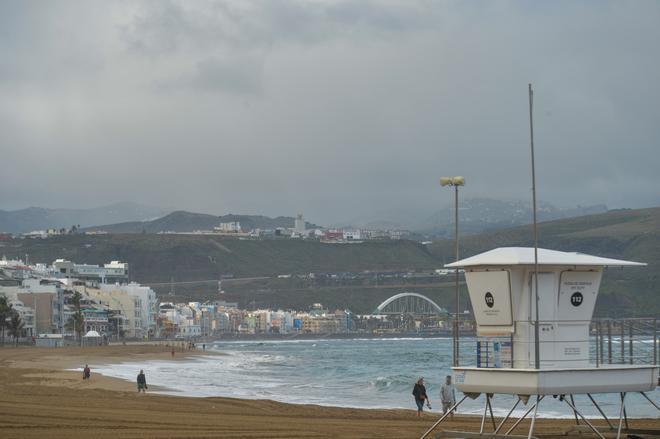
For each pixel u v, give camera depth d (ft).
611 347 107.76
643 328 107.55
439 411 196.54
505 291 97.96
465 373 100.53
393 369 504.02
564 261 96.89
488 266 99.14
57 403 181.47
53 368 437.17
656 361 104.73
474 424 147.33
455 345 103.86
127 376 400.47
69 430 126.00
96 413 157.07
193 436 120.06
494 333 99.55
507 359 98.37
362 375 425.28
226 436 120.57
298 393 282.77
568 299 99.45
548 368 96.73
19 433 120.78
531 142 96.73
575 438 112.98
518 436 99.96
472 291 101.14
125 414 157.58
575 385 95.71
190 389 297.53
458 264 100.22
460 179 114.42
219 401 208.64
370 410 191.21
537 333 94.22
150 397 218.18
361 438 118.42
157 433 123.95
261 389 302.45
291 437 120.16
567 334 99.35
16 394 211.61
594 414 189.88
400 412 186.39
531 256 98.48
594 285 100.68
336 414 176.45
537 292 96.17
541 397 106.01
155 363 580.30
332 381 361.30
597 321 108.68
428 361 652.89
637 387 100.12
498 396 235.20
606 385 97.91
